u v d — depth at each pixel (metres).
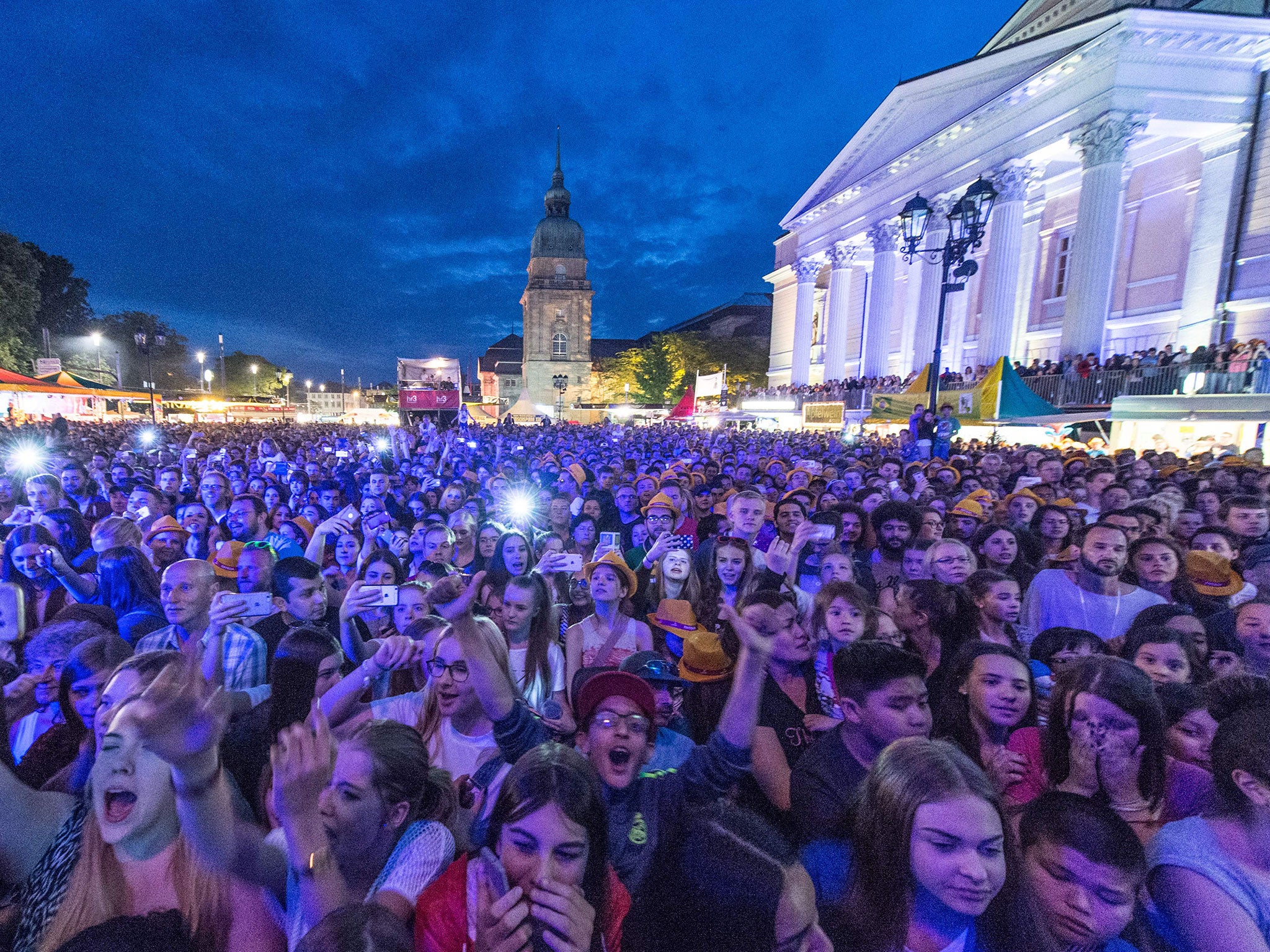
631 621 3.93
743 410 36.59
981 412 15.54
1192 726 2.28
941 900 1.54
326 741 1.60
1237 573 4.31
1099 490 7.41
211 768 1.51
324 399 115.44
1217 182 20.97
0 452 11.24
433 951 1.47
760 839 1.59
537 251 84.88
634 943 1.56
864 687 2.16
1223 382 13.87
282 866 1.68
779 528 6.30
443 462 12.88
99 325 64.44
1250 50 19.67
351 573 5.00
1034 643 3.21
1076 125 20.97
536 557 5.77
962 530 5.79
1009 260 23.77
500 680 2.27
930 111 28.41
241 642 3.06
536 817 1.51
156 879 1.54
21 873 1.68
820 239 37.75
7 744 2.02
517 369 99.94
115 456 11.75
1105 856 1.57
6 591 3.35
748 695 2.03
